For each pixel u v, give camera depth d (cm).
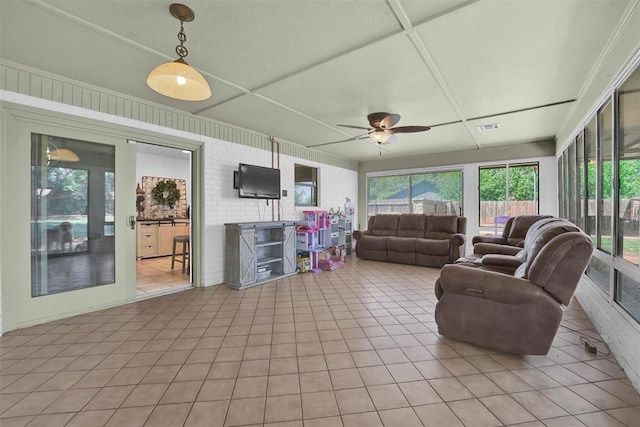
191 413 150
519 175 562
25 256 258
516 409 153
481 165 586
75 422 144
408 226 609
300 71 261
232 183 428
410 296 353
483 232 596
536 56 234
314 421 144
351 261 591
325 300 337
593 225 285
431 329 255
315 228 505
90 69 259
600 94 249
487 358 205
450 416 148
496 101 330
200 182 391
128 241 327
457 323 225
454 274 223
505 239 461
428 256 533
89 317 283
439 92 306
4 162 243
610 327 215
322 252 538
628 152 199
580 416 147
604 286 242
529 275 203
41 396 164
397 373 187
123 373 187
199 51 228
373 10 180
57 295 277
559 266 193
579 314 289
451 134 475
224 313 295
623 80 202
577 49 223
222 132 413
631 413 149
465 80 278
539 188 523
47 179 272
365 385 174
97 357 207
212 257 402
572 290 192
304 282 421
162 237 640
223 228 415
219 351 216
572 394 165
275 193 471
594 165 281
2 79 241
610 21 190
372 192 740
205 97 188
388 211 716
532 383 175
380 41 214
